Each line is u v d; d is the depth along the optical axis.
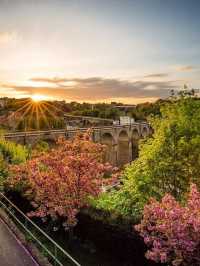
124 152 124.75
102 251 18.16
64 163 19.59
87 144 21.08
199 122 24.09
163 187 23.33
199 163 23.17
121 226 17.31
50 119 143.00
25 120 127.88
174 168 23.23
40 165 20.97
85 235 19.27
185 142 23.25
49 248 18.00
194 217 12.47
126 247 16.73
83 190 19.58
